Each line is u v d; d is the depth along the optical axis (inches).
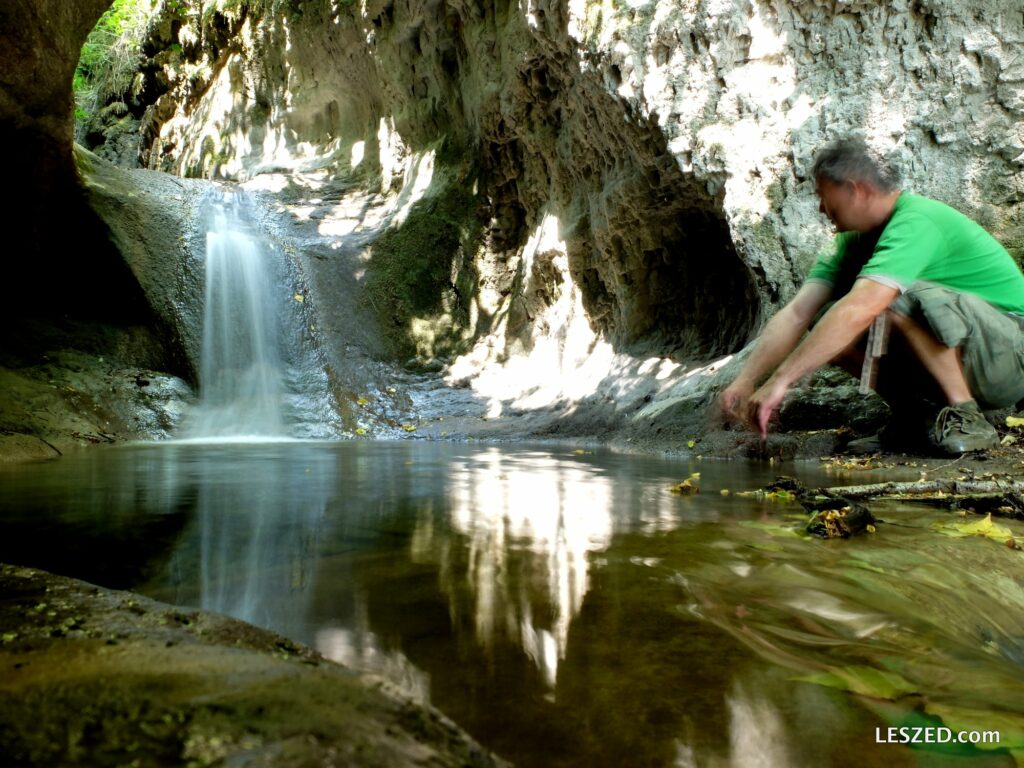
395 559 77.5
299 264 499.8
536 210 485.7
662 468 196.1
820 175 134.3
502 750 36.1
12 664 38.1
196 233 460.1
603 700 42.2
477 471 186.4
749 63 285.4
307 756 28.0
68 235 413.4
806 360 111.6
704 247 351.3
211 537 89.8
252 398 434.9
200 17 714.8
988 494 117.2
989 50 247.8
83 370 387.9
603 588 65.9
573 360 429.1
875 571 74.7
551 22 355.3
